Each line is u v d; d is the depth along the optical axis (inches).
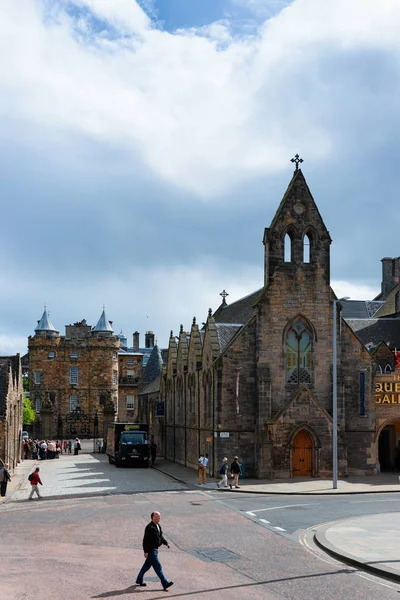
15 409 2326.5
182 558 832.9
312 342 1913.1
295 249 1929.1
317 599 645.3
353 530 981.2
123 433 2343.8
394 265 3115.2
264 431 1807.3
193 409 2244.1
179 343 2566.4
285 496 1466.5
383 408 1934.1
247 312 2106.3
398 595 660.1
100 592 661.3
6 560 806.5
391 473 1951.3
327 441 1833.2
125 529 1035.9
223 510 1235.9
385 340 2299.5
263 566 788.0
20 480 1872.5
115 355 4569.4
